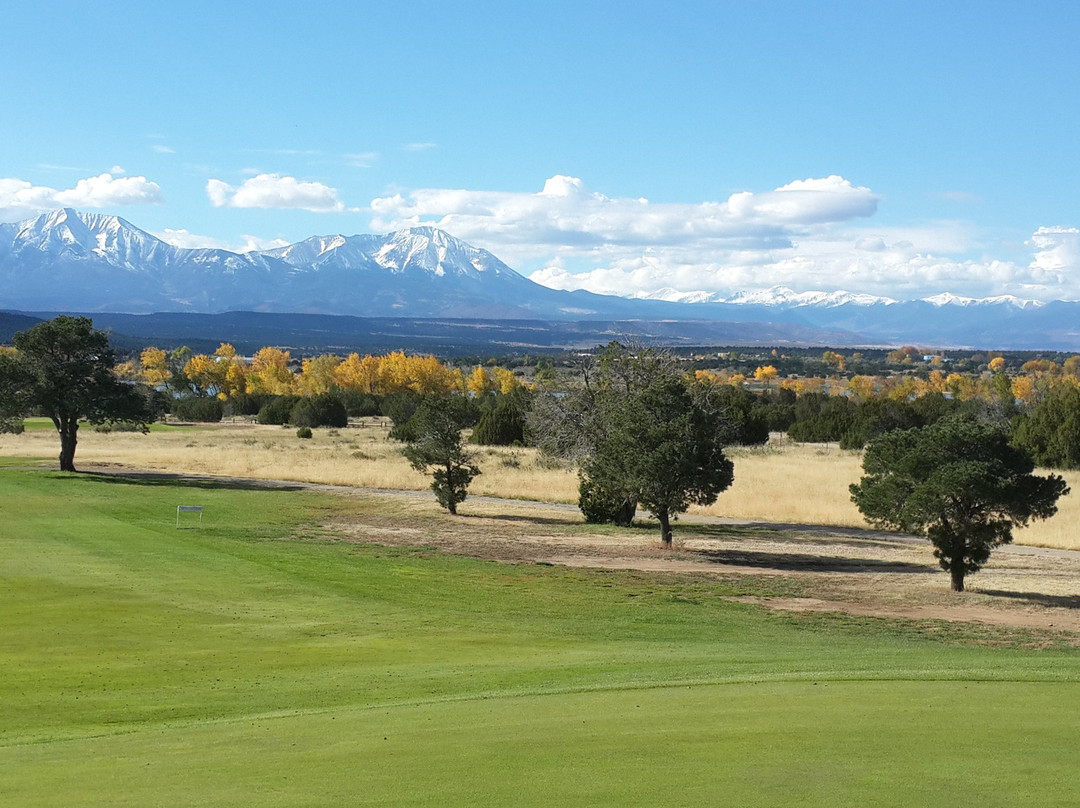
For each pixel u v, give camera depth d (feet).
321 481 172.86
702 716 37.50
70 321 181.98
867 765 29.99
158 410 198.39
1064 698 40.68
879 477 91.45
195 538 103.60
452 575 86.53
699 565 96.89
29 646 54.65
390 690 45.42
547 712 38.96
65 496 141.59
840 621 70.85
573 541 112.47
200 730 37.52
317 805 27.09
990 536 84.23
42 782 30.32
